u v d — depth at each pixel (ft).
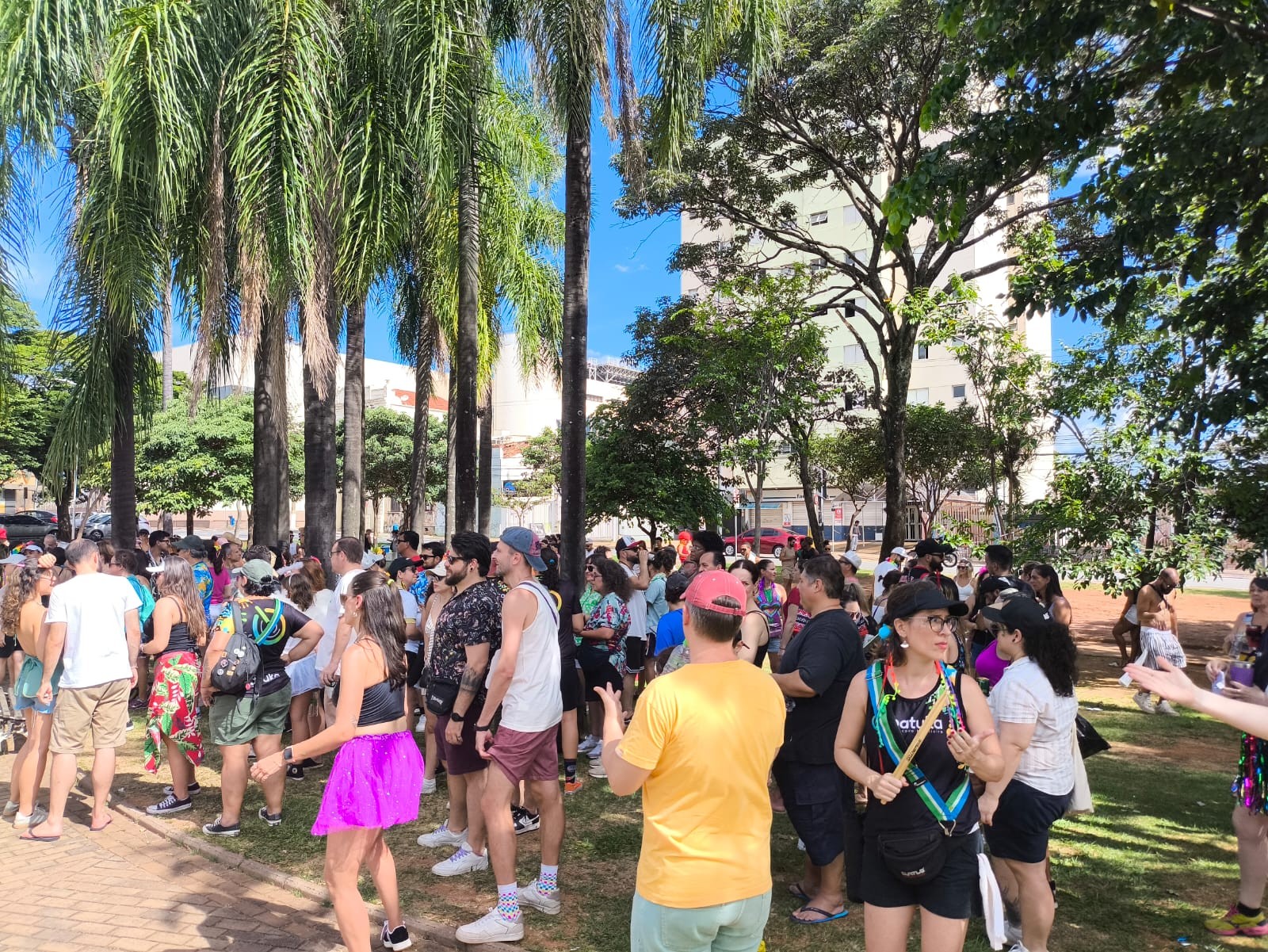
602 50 29.60
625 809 21.11
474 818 16.92
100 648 19.13
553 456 162.40
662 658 22.57
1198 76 18.58
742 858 8.74
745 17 30.71
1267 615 19.19
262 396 40.88
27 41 32.04
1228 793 22.99
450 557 17.65
